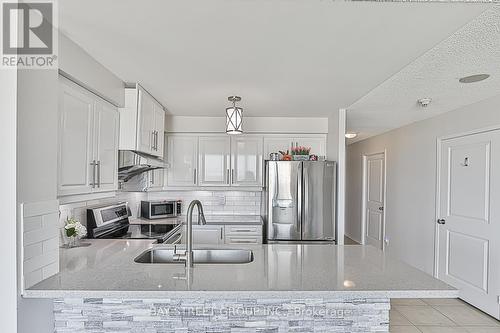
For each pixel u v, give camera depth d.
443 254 4.09
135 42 1.95
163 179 4.42
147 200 4.66
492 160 3.32
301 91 3.05
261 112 4.09
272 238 3.96
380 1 1.47
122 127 2.78
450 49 2.06
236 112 2.92
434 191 4.28
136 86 2.80
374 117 4.38
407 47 2.00
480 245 3.49
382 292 1.47
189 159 4.46
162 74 2.56
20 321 1.37
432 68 2.41
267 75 2.58
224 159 4.46
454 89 2.97
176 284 1.53
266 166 4.12
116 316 1.68
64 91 1.87
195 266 1.85
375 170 6.23
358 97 3.28
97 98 2.32
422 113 4.09
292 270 1.79
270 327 1.72
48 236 1.57
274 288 1.49
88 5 1.51
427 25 1.71
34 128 1.45
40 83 1.50
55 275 1.64
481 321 3.31
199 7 1.54
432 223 4.32
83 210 2.90
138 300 1.69
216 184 4.45
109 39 1.90
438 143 4.19
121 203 3.63
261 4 1.51
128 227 3.59
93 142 2.25
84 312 1.68
